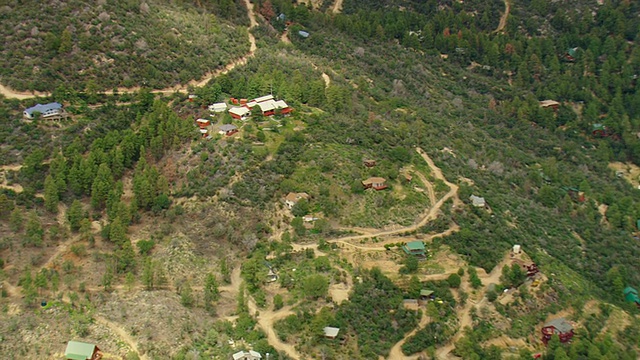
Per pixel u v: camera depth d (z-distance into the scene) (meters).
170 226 172.62
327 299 153.88
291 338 144.62
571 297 171.62
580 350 154.75
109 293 153.25
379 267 165.62
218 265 163.50
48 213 173.38
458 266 169.50
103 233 167.00
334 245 170.00
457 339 153.12
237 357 136.88
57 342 140.00
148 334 141.50
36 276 151.38
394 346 148.62
